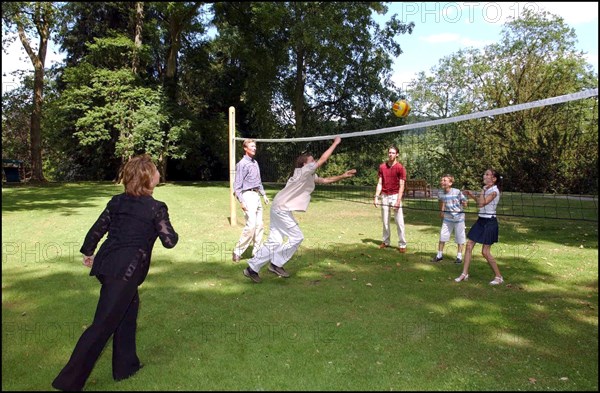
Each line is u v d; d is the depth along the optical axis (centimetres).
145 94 1952
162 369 287
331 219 1034
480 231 490
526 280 504
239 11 2070
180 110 2133
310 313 391
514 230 888
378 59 2006
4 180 2236
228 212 1059
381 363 296
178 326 358
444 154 1312
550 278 515
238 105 2530
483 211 490
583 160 1205
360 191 1606
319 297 436
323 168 1730
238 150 2330
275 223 498
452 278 512
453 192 585
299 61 2016
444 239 597
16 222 866
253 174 585
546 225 953
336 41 1831
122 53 1986
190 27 2180
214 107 2606
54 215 970
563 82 1684
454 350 318
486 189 490
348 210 1210
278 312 392
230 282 486
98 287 455
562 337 344
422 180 1212
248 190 579
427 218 1068
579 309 408
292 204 491
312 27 1748
